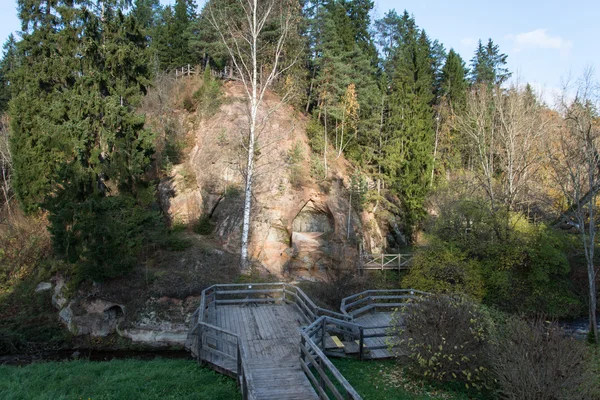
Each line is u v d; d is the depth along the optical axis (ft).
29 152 71.20
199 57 135.13
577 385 25.20
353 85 97.04
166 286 58.75
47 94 62.28
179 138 96.22
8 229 73.20
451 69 130.62
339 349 35.50
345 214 85.46
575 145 65.16
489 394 28.66
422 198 92.27
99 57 59.36
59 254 54.13
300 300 44.19
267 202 81.25
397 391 28.45
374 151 100.68
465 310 30.73
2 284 63.57
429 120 101.55
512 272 64.54
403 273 78.43
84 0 58.90
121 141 57.82
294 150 89.35
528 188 79.25
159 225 68.39
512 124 79.15
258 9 75.00
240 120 94.22
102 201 53.16
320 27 111.75
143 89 65.05
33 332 53.67
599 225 65.41
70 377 30.14
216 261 69.21
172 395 26.32
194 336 37.29
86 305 56.34
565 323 62.03
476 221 69.62
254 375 28.19
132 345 53.52
